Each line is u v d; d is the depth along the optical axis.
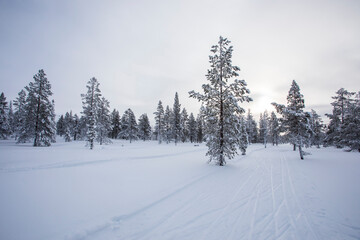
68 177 8.64
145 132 59.44
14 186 6.91
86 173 9.67
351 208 5.69
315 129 41.00
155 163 14.03
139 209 5.25
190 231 4.21
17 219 4.36
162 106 51.59
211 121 13.77
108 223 4.38
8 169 9.77
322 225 4.62
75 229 4.01
